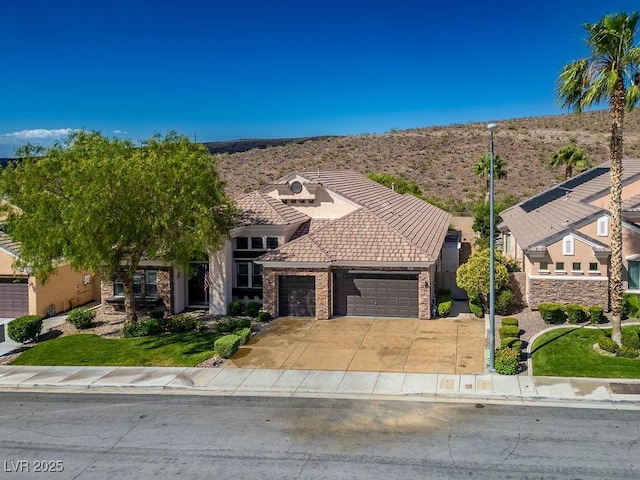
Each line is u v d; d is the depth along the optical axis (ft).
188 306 104.63
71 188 78.89
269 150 347.97
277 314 96.02
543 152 288.92
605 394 58.54
